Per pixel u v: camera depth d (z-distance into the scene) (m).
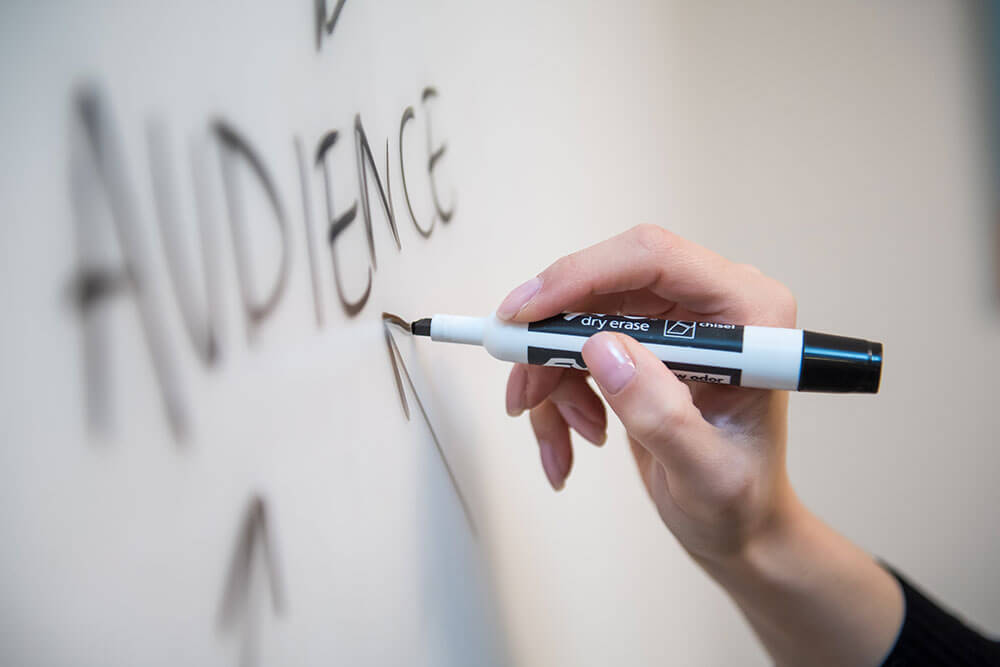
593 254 0.37
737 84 0.87
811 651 0.50
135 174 0.19
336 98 0.29
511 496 0.47
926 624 0.50
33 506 0.16
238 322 0.23
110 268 0.18
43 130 0.17
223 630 0.21
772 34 0.88
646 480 0.49
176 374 0.20
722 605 0.78
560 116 0.56
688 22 0.83
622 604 0.61
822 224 0.91
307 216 0.27
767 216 0.90
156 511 0.19
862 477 0.95
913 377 0.96
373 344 0.31
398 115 0.35
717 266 0.38
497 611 0.42
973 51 0.91
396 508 0.32
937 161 0.92
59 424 0.17
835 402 0.92
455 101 0.41
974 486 1.01
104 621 0.18
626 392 0.33
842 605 0.48
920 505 0.98
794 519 0.45
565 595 0.52
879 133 0.91
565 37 0.57
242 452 0.22
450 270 0.40
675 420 0.34
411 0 0.36
